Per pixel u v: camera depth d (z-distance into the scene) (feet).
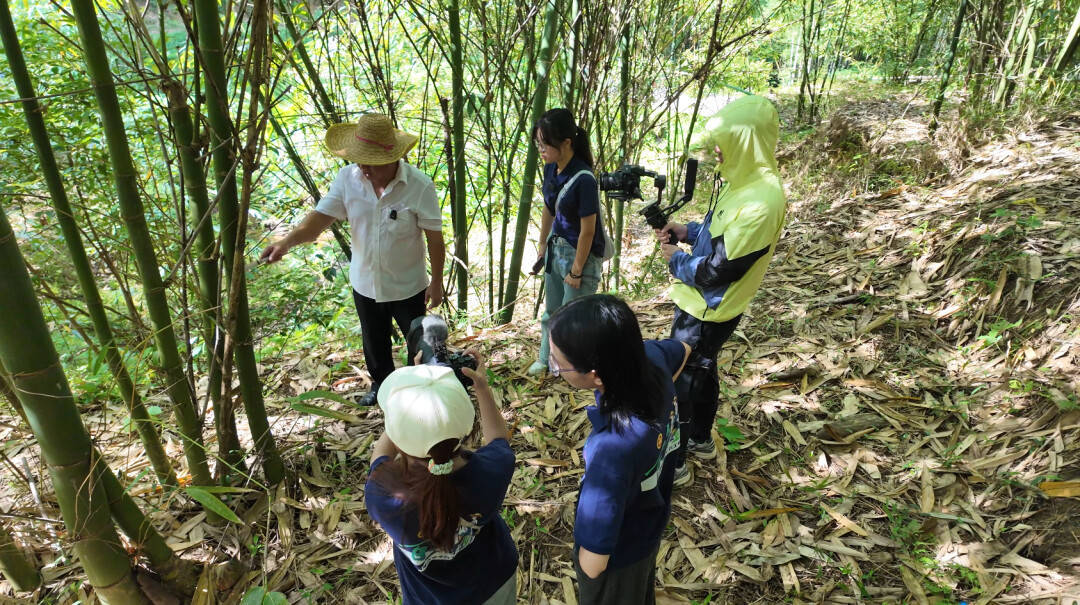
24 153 11.32
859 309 13.25
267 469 9.45
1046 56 21.53
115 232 11.78
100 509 6.46
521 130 13.28
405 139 9.71
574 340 4.99
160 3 6.69
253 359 8.59
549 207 11.52
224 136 7.22
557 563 8.58
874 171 19.56
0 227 5.09
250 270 16.56
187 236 8.73
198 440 8.47
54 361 5.71
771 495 9.45
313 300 17.37
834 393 11.29
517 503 9.52
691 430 9.82
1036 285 11.79
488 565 5.66
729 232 7.91
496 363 13.25
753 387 11.70
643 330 14.11
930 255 13.88
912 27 31.50
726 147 7.91
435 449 4.68
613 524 5.01
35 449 10.38
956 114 20.71
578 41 12.52
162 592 7.45
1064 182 14.42
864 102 29.48
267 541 8.22
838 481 9.54
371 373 11.55
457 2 11.30
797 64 36.22
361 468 10.24
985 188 15.61
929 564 8.05
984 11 22.12
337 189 9.98
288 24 9.46
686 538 8.82
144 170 12.63
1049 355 10.65
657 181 8.97
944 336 12.04
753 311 13.94
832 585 8.00
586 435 10.90
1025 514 8.42
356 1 10.77
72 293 11.23
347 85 15.83
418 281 10.72
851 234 16.14
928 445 9.92
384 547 8.82
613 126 17.13
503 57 12.52
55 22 12.62
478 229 24.90
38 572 8.18
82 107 11.68
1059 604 7.27
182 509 9.27
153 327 7.74
